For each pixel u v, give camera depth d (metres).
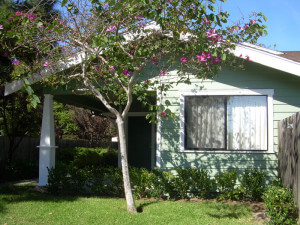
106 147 21.52
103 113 14.38
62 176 7.77
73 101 9.80
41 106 12.41
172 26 6.34
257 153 7.45
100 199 7.13
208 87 7.74
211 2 5.91
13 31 6.81
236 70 7.35
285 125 6.52
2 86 10.34
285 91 7.49
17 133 12.92
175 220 5.58
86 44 6.66
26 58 8.01
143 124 12.66
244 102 7.62
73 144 18.62
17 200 6.93
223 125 7.62
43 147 8.23
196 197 7.42
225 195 7.13
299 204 5.24
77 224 5.30
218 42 6.44
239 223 5.47
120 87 6.96
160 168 7.77
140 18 6.60
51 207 6.33
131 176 7.36
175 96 7.87
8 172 11.08
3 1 8.33
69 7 6.30
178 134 7.79
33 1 8.17
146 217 5.70
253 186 6.96
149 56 6.55
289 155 6.10
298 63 6.83
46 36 6.77
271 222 5.32
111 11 5.71
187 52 6.82
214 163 7.59
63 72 7.43
